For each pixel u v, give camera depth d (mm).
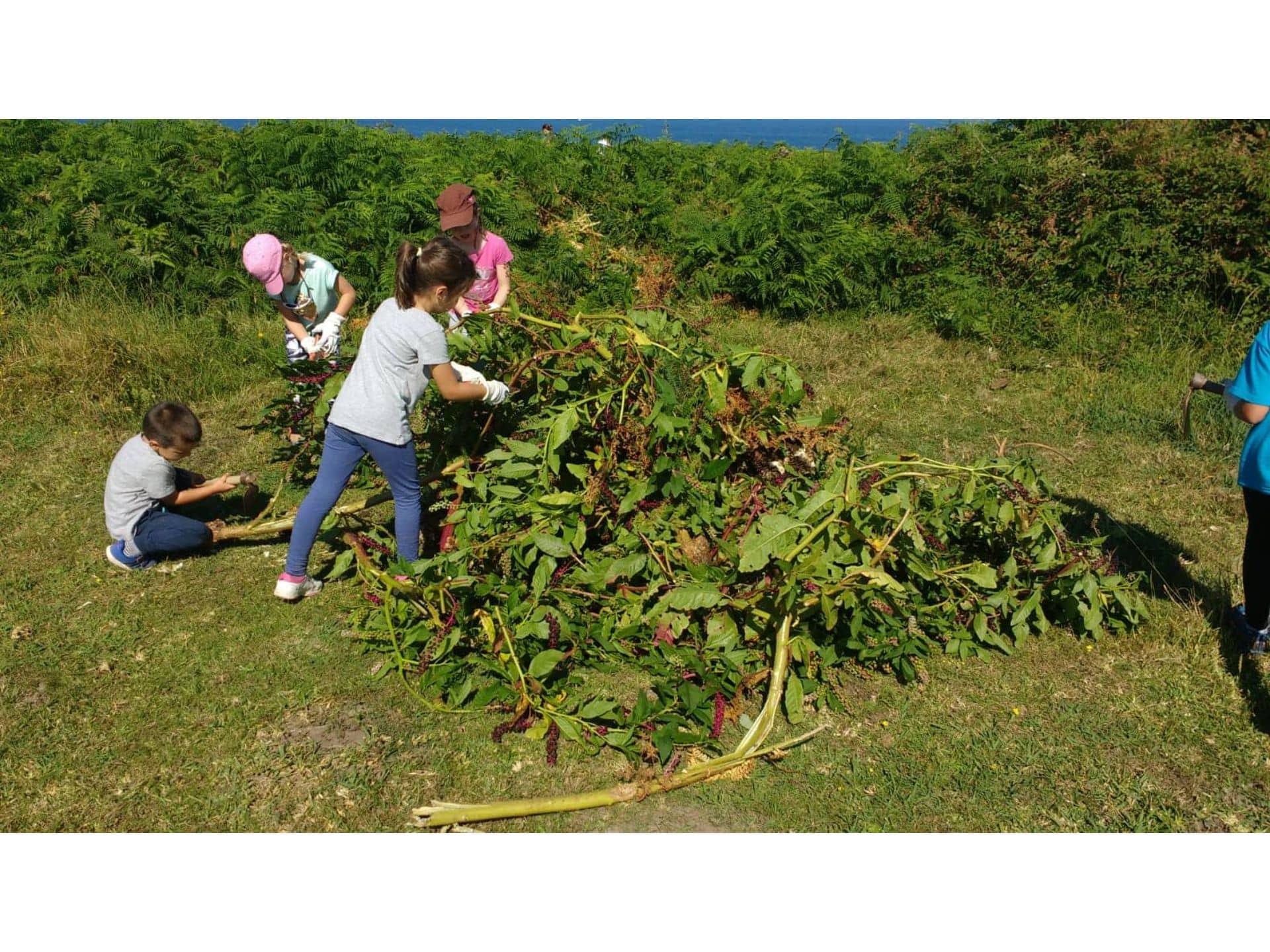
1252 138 9859
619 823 3520
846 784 3730
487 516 4500
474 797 3609
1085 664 4453
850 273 9734
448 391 4371
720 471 4602
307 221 9023
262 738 3830
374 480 5590
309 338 5547
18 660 4195
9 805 3490
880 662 4383
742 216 9898
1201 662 4418
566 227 10383
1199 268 8734
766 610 4160
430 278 4242
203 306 8359
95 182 8844
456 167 10305
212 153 9961
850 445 5648
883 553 4113
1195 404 7250
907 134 11328
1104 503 5938
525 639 4109
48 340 7145
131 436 6375
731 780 3713
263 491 5801
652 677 4203
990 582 4391
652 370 4738
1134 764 3859
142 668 4195
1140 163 9625
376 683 4137
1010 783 3752
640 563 4273
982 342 8781
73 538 5180
